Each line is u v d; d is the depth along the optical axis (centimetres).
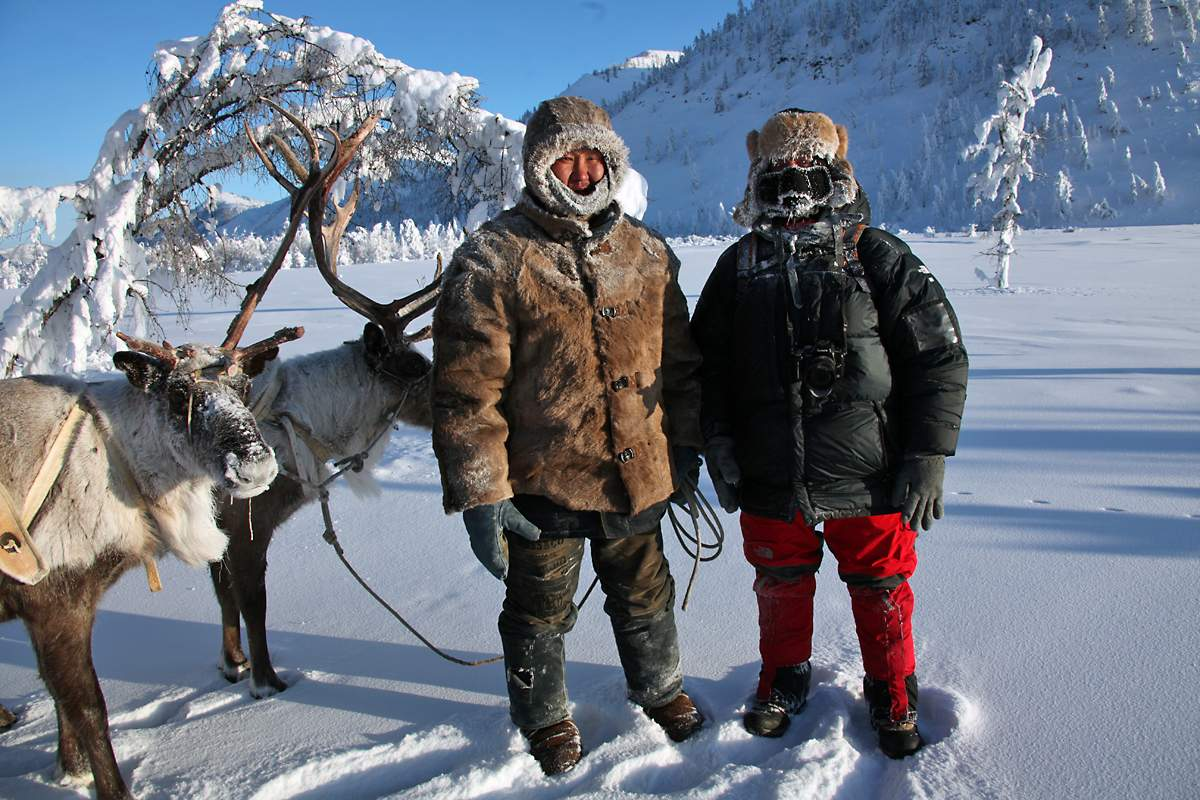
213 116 706
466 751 253
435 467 579
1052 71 17038
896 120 18150
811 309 239
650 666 257
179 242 786
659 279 244
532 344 234
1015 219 2448
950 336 237
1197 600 316
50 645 239
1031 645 291
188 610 383
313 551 433
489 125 731
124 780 249
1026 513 430
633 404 237
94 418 254
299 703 291
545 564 247
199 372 265
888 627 245
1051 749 233
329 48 687
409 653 325
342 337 1316
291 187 378
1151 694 256
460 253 239
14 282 3219
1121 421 627
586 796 222
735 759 243
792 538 256
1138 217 11312
